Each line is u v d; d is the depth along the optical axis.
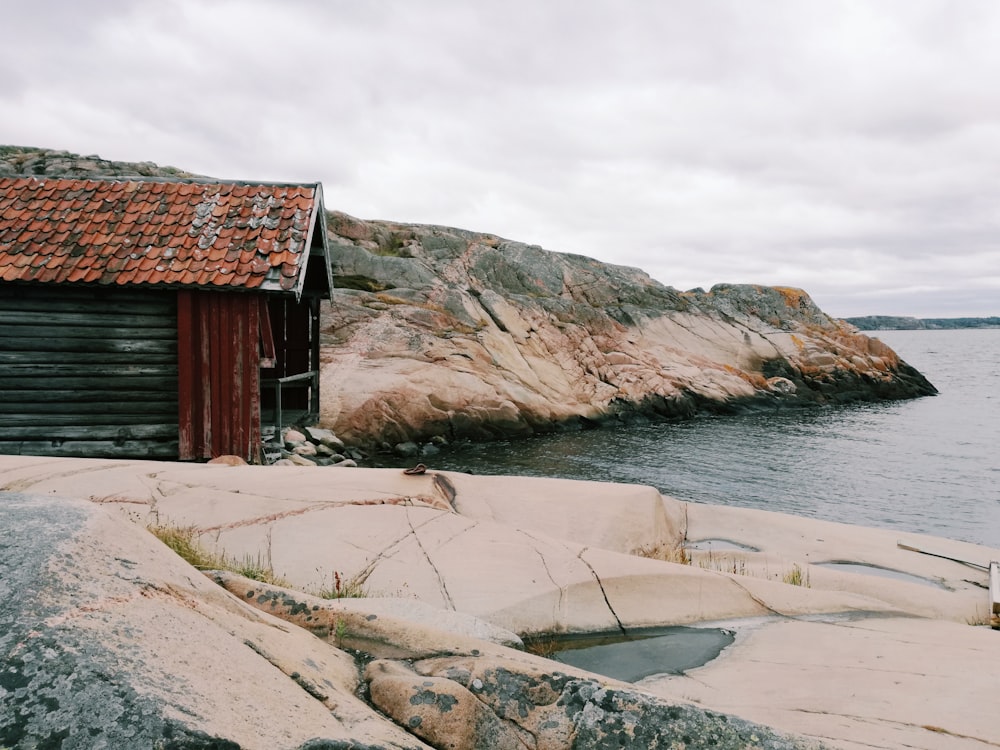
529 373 26.78
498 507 8.14
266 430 12.34
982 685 3.79
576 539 7.63
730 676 4.14
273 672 2.08
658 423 28.33
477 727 2.35
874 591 6.71
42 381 9.89
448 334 25.80
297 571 5.43
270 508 6.60
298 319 16.08
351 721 2.02
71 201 10.72
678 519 9.44
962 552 8.69
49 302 9.88
